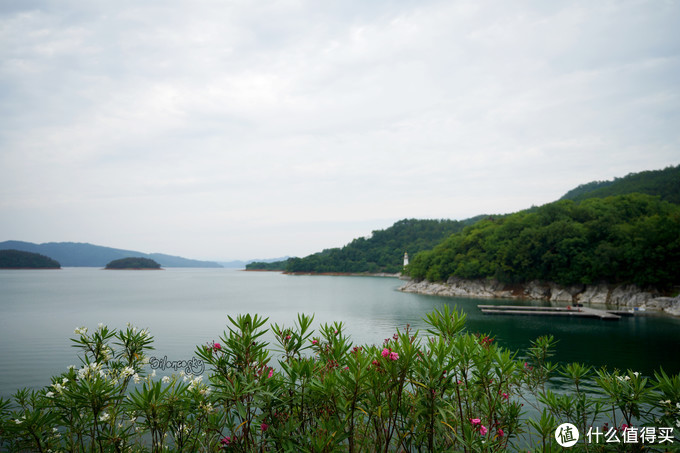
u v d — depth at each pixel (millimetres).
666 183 132500
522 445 5160
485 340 4875
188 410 4023
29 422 3725
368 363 3529
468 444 3631
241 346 4062
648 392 4391
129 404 3764
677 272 61625
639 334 37312
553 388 17031
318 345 5102
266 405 3781
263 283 160125
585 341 33812
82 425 4168
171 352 28922
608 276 72250
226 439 3926
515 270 83938
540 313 52594
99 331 5086
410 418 3924
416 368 3871
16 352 29297
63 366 24922
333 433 3342
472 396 4629
